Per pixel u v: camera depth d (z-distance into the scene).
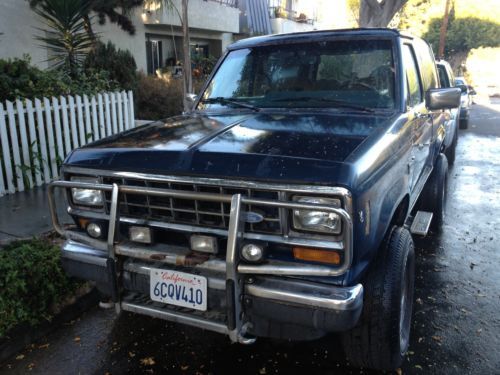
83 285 3.74
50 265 3.52
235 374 2.98
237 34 20.33
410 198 3.62
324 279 2.36
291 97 3.66
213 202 2.46
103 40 13.05
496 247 5.05
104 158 2.71
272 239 2.34
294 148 2.50
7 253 3.57
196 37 18.00
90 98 6.99
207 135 2.84
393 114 3.30
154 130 3.14
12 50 10.41
